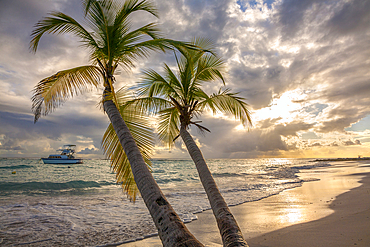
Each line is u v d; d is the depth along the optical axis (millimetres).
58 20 4102
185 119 5238
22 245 5637
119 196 12688
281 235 5625
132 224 7348
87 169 38094
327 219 6668
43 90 4117
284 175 27047
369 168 31562
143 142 4812
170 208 2568
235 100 5984
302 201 10203
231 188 15609
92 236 6242
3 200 11172
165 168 43562
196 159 4191
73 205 10117
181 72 5766
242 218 7637
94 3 4070
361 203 8445
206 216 8242
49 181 18844
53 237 6168
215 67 5996
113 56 4430
